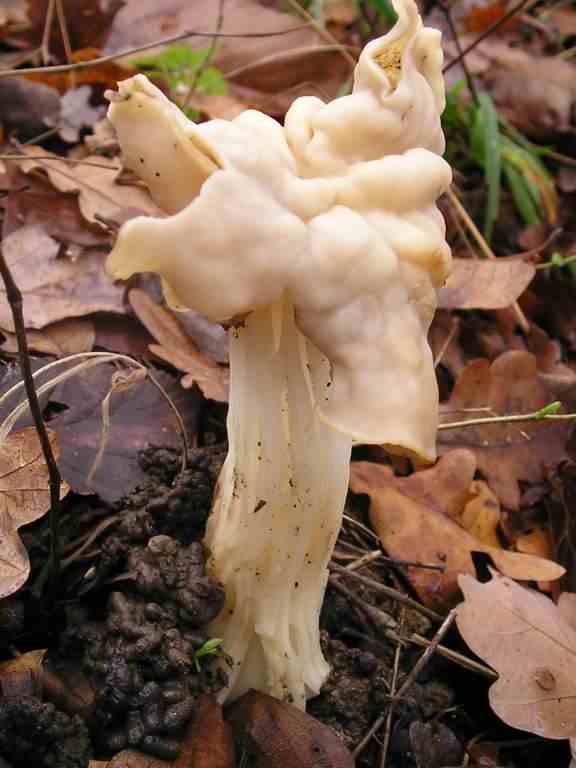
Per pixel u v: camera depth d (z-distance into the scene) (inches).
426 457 4.2
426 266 4.3
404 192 4.3
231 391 4.9
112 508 6.3
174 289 4.0
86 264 8.1
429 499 7.6
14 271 7.8
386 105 4.3
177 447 6.8
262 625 5.3
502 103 13.8
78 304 7.7
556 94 13.6
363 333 4.2
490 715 6.7
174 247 3.8
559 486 8.1
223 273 3.9
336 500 5.1
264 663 5.5
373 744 6.1
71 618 5.7
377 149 4.4
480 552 7.7
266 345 4.5
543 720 6.2
